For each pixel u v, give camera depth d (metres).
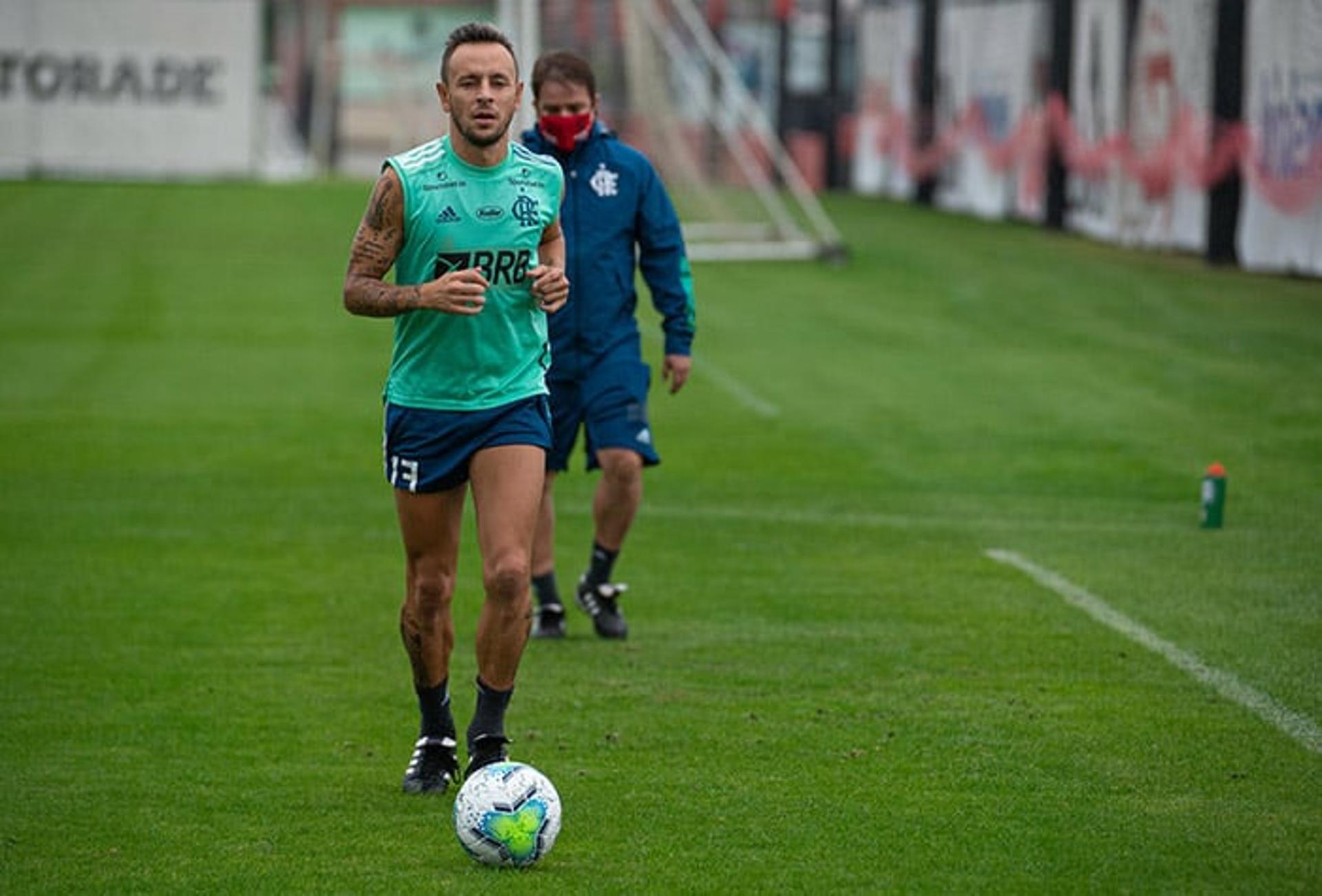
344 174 150.38
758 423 50.59
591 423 29.73
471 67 21.17
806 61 144.75
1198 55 83.81
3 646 29.25
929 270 86.56
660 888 18.97
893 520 39.00
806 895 18.77
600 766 23.16
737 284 82.19
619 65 105.69
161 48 136.38
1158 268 83.75
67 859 20.00
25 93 135.25
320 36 159.25
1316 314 69.00
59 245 93.00
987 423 50.28
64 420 50.62
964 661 28.05
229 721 25.33
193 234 98.75
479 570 35.19
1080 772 22.73
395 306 20.72
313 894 18.88
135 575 34.16
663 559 35.44
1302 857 19.83
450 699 26.11
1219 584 32.97
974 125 119.50
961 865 19.59
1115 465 44.59
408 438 21.81
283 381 57.59
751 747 23.88
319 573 34.47
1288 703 25.66
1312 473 43.47
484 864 19.59
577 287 29.66
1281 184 78.06
